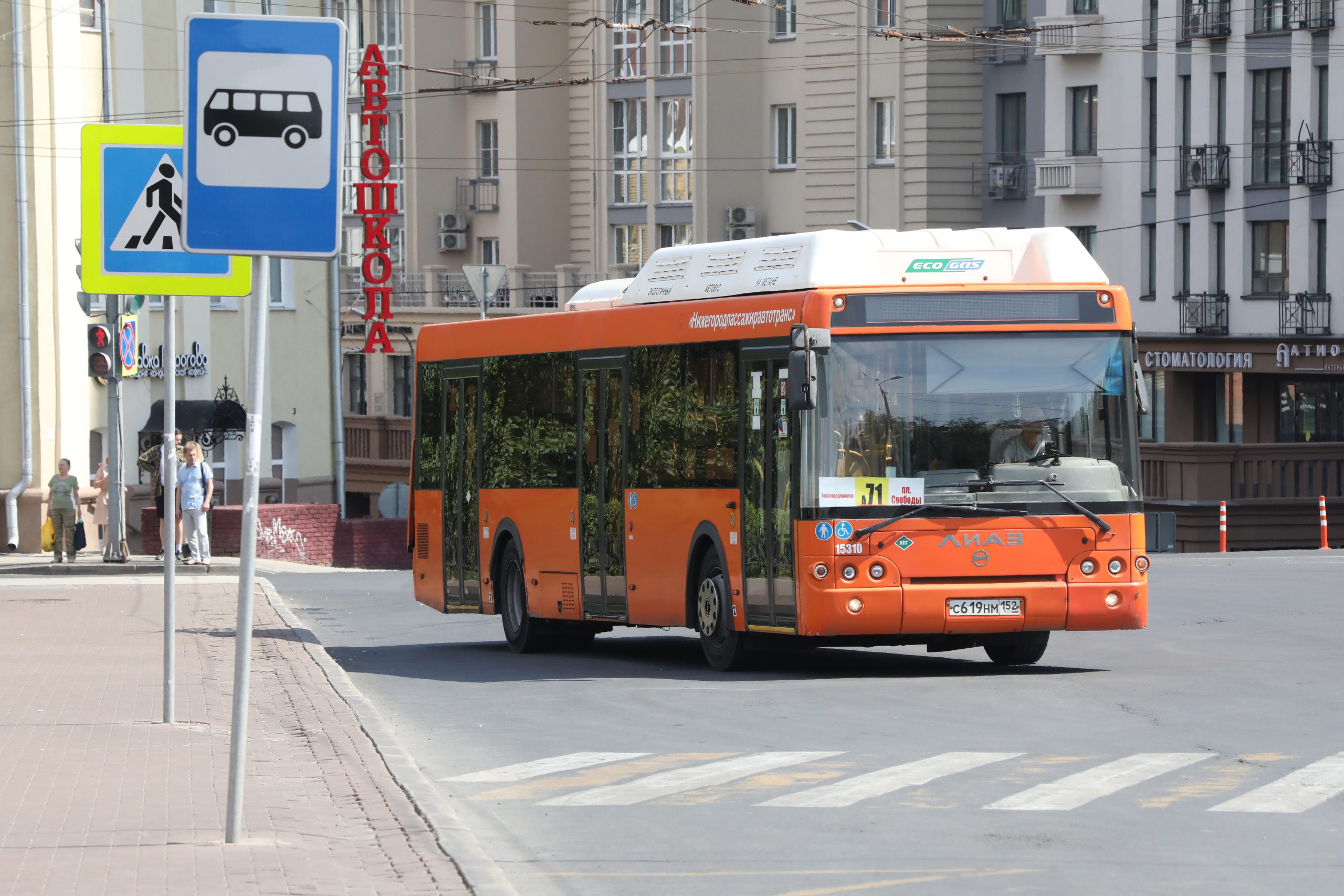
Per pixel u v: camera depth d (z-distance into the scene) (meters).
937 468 25.84
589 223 106.38
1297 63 79.25
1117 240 87.50
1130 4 85.94
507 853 14.90
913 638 27.47
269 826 14.82
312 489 78.38
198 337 73.12
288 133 13.84
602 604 31.36
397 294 109.00
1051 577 25.98
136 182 20.97
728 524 27.86
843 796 17.02
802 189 95.81
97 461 69.38
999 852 14.50
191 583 51.34
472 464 35.94
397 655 33.84
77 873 12.96
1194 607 38.91
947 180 91.25
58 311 63.78
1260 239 81.62
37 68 63.44
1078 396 26.20
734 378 27.73
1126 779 17.52
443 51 108.88
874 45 92.56
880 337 25.91
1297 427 81.31
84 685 25.45
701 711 23.41
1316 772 17.81
